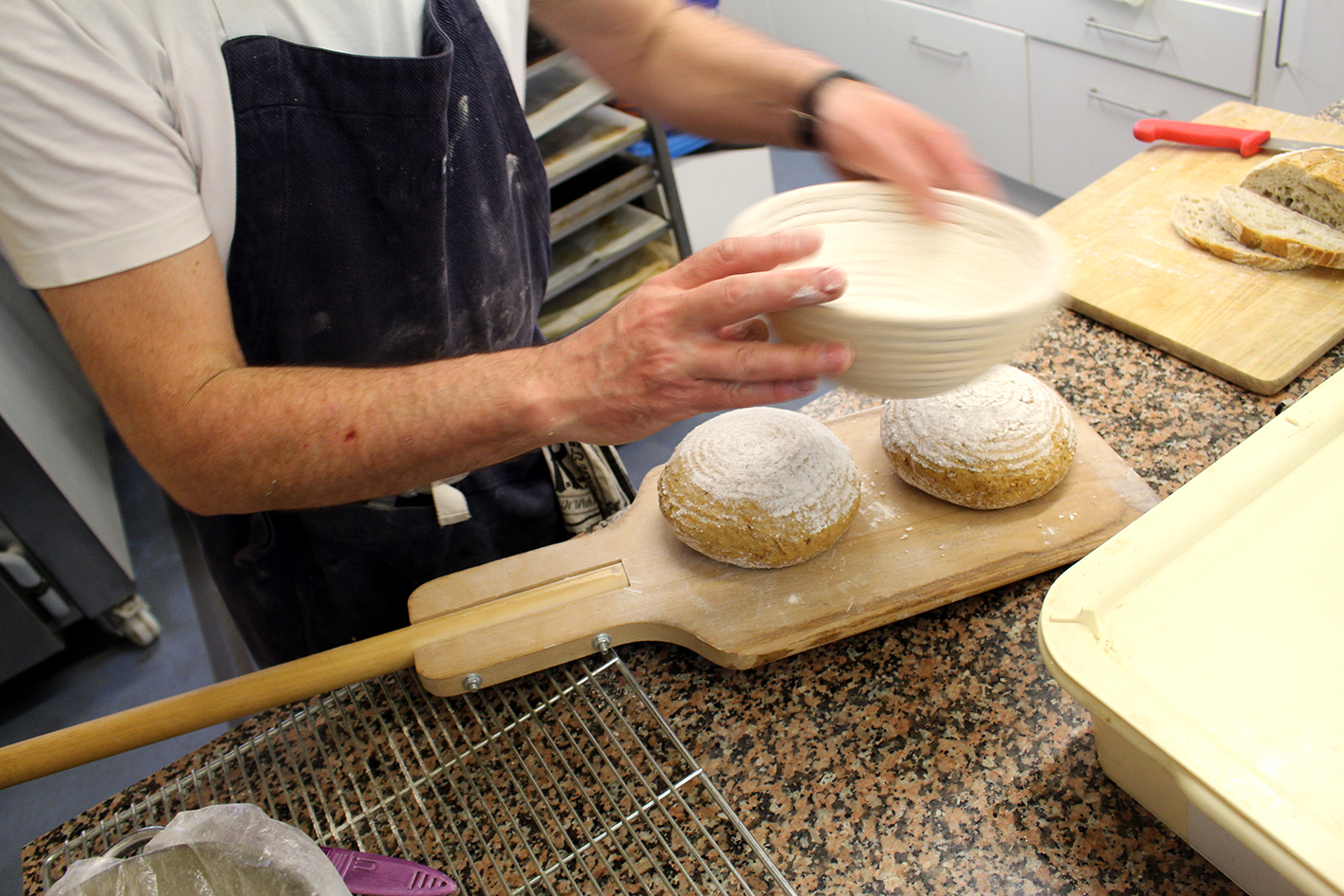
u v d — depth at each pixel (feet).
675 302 1.74
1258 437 2.00
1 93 1.71
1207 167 3.52
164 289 1.98
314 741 2.32
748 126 2.66
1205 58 5.87
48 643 5.67
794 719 2.19
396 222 2.50
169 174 1.98
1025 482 2.40
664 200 5.95
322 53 2.18
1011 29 7.00
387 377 2.11
